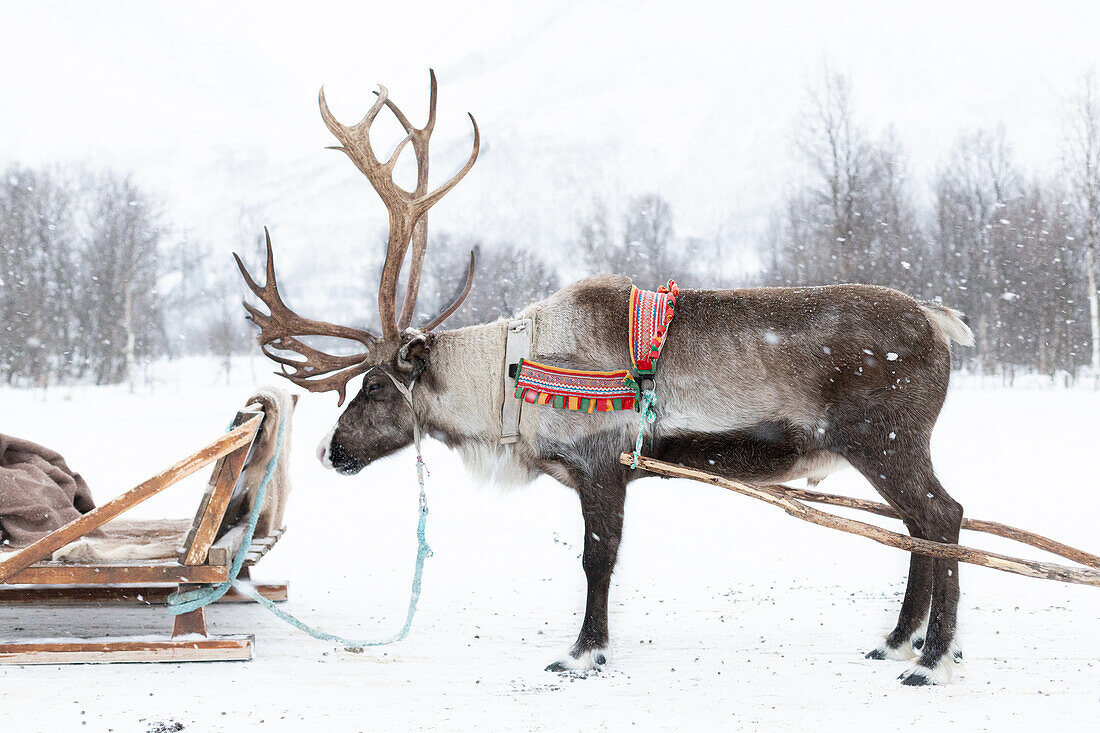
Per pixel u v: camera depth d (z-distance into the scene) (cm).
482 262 4275
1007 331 3572
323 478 1200
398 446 516
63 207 4619
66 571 452
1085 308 3606
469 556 732
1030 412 1953
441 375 504
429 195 509
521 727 372
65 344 4162
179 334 5550
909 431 443
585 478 472
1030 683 422
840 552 741
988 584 617
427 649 485
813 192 3484
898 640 464
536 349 486
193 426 1820
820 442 456
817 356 450
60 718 380
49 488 536
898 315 452
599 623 459
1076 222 3578
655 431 469
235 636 473
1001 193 4122
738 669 450
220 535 504
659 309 470
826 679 433
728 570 681
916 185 5538
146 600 531
